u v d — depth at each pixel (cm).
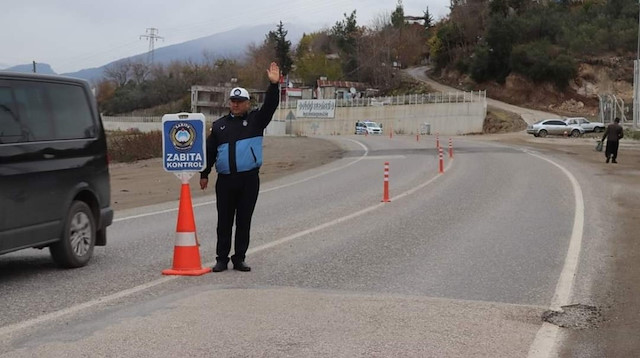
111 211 1020
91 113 984
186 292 782
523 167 2730
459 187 2041
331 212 1539
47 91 901
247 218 909
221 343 587
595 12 10644
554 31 9956
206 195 2072
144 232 1285
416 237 1191
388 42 12638
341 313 685
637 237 1178
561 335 630
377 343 592
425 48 13438
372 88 11544
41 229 863
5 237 805
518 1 11150
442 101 7969
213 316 670
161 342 589
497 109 8369
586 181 2167
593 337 627
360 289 808
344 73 12731
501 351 579
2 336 615
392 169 2797
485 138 5831
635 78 5325
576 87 9175
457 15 12000
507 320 672
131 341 592
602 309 723
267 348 575
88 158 962
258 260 990
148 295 775
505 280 862
